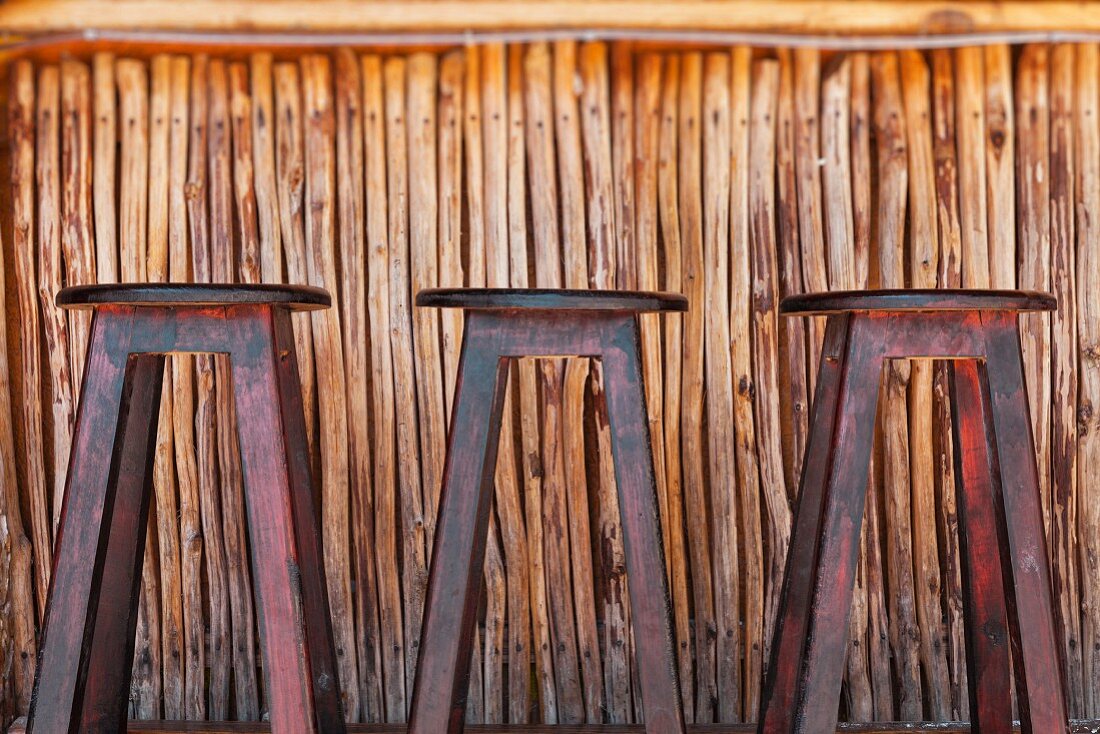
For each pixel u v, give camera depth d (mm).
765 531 2381
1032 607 1625
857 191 2355
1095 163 2355
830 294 1613
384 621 2344
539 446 2359
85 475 1612
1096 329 2350
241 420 1606
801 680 1643
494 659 2359
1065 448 2350
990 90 2354
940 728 2248
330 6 2252
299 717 1591
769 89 2352
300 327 2326
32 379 2312
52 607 1607
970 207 2348
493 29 2283
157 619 2346
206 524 2332
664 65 2355
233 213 2336
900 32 2301
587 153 2332
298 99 2330
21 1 2203
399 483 2352
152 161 2312
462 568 1634
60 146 2309
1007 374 1629
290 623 1598
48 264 2305
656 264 2350
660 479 2359
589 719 2355
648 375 2346
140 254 2305
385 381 2332
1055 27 2297
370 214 2330
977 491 1913
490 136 2334
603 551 2359
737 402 2354
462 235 2377
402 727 2266
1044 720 1615
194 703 2334
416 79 2332
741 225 2344
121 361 1613
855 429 1627
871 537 2354
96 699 1905
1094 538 2355
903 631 2350
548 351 1632
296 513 1713
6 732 2234
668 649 1626
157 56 2314
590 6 2271
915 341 1627
